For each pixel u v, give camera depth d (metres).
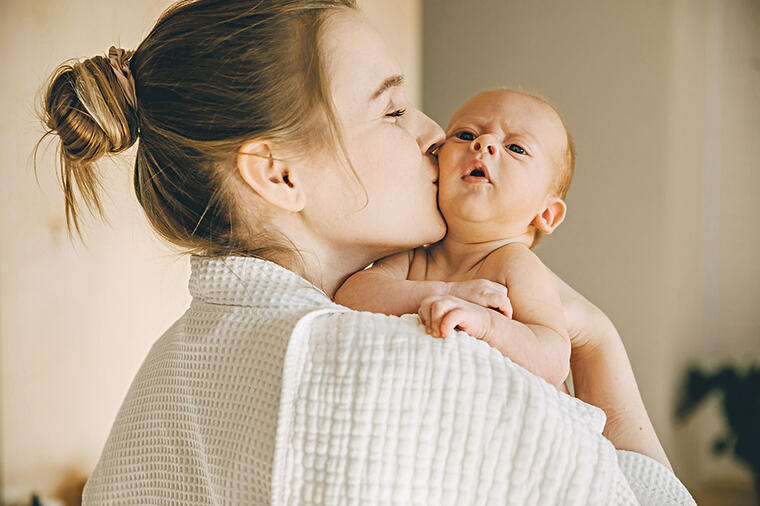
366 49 0.85
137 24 2.61
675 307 3.30
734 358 3.41
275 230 0.84
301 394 0.67
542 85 3.57
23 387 2.52
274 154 0.80
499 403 0.64
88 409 2.61
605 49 3.39
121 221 2.34
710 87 3.44
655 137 3.27
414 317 0.74
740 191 3.45
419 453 0.64
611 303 3.37
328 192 0.83
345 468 0.64
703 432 3.36
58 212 2.49
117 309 2.54
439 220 0.94
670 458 3.30
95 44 2.57
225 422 0.72
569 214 3.46
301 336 0.70
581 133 3.45
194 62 0.81
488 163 0.93
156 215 0.88
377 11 3.43
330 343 0.69
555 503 0.63
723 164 3.44
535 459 0.63
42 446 2.55
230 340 0.75
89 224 2.44
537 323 0.86
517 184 0.94
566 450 0.63
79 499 2.57
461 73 3.80
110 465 0.86
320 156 0.81
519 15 3.62
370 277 0.88
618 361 1.05
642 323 3.29
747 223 3.44
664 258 3.26
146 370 0.86
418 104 3.87
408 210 0.88
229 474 0.70
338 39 0.83
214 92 0.80
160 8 2.57
